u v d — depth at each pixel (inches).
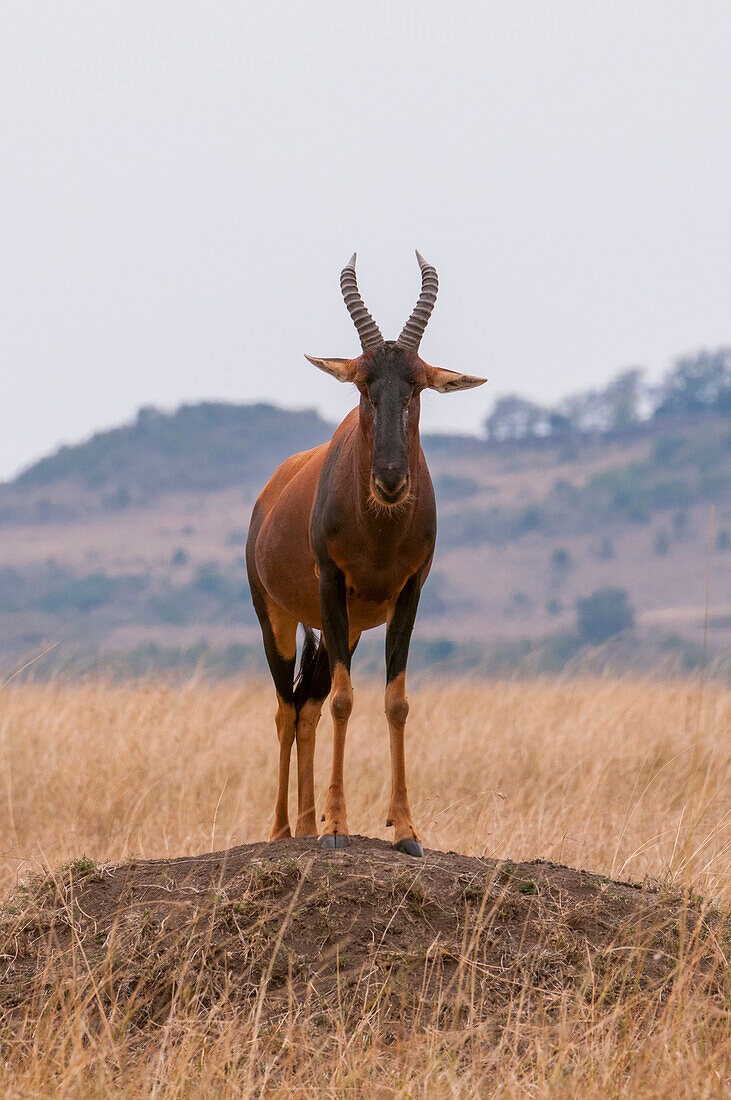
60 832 1182.3
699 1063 647.1
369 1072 637.9
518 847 1081.4
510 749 1491.1
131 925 787.4
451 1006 711.7
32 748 1441.9
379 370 860.0
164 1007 723.4
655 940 786.2
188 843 1130.0
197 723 1581.0
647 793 1315.2
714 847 1011.3
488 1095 615.5
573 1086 611.5
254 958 743.7
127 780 1317.7
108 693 1715.1
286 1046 659.4
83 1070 639.1
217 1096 613.9
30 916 813.2
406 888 789.9
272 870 804.0
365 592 919.0
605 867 1040.2
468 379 905.5
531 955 756.0
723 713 1640.0
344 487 893.2
